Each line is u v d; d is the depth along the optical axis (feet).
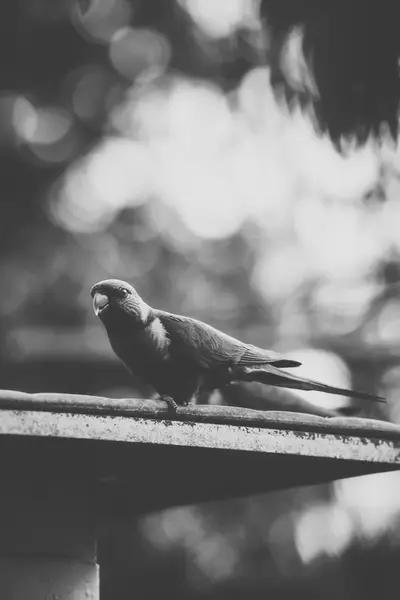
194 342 17.74
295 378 17.63
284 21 22.49
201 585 45.16
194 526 46.19
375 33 21.85
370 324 45.55
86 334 46.34
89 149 59.57
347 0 21.76
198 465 15.35
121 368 45.29
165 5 38.70
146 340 17.69
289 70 23.48
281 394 21.67
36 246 53.83
